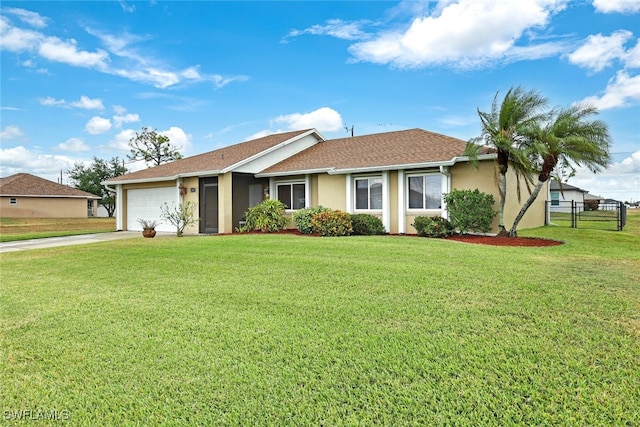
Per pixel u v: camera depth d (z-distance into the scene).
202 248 10.95
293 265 8.10
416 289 6.01
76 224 32.28
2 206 38.59
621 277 6.60
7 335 4.64
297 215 15.97
